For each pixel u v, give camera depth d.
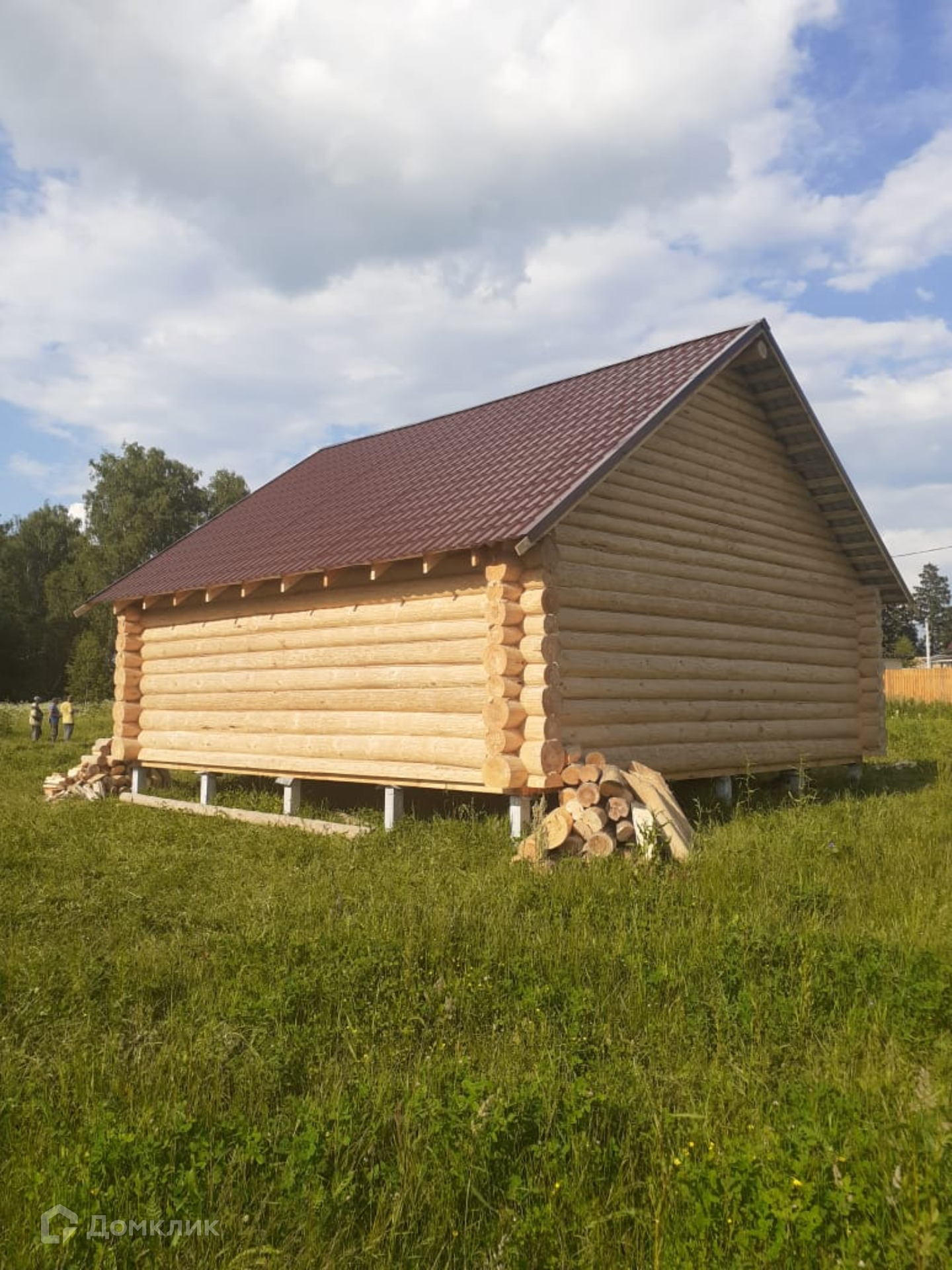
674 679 12.36
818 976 5.26
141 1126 3.63
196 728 15.19
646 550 12.15
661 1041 4.72
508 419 15.79
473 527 10.55
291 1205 3.19
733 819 11.18
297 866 9.48
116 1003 5.23
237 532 16.78
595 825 8.79
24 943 6.72
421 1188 3.35
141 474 65.56
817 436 14.86
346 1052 4.67
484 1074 4.29
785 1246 2.87
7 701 63.12
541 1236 3.09
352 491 15.82
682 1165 3.30
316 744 12.72
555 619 10.22
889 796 13.30
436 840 10.02
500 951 6.00
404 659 11.57
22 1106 4.02
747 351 13.91
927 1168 3.15
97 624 61.06
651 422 11.54
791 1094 3.93
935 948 5.82
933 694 38.72
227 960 5.98
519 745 10.16
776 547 15.02
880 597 17.22
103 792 16.23
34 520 73.31
